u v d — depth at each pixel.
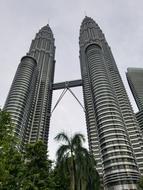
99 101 132.75
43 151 39.69
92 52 187.25
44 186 35.31
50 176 37.50
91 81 158.62
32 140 147.00
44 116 171.62
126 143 107.56
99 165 125.31
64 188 35.53
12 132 22.42
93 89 147.50
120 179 94.19
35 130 155.75
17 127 132.75
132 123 139.75
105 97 133.25
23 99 152.38
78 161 28.77
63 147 30.44
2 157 20.56
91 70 166.50
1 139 20.88
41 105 177.75
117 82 174.75
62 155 29.80
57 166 29.73
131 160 100.88
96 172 29.31
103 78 150.38
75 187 27.08
